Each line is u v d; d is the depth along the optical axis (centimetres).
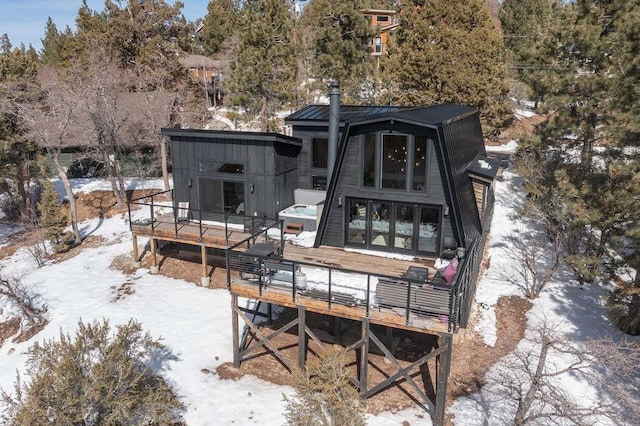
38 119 2423
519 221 2094
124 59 3384
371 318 1070
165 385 1159
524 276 1638
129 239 2238
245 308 1534
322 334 1416
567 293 1611
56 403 859
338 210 1442
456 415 1118
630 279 1636
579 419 955
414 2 2730
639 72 1249
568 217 1523
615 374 1225
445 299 1003
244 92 2492
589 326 1440
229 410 1137
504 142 3167
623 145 1279
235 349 1272
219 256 1930
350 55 2636
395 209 1386
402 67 2630
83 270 1952
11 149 2561
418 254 1386
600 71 1519
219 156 1772
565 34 1599
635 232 1180
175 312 1568
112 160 3031
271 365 1298
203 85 4431
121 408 902
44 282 1867
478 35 2494
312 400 935
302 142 1827
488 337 1412
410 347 1345
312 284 1205
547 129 1706
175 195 1903
